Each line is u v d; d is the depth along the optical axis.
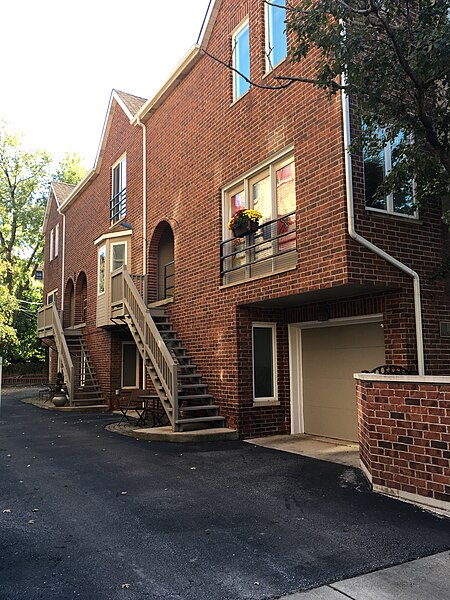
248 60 10.46
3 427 12.36
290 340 10.52
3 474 7.18
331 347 9.83
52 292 25.70
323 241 7.98
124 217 16.70
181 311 12.42
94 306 18.59
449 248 8.57
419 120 6.32
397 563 4.01
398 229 8.09
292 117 8.87
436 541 4.44
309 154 8.41
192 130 12.33
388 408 5.80
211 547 4.36
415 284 8.02
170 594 3.52
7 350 34.50
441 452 5.18
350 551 4.24
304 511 5.32
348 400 9.39
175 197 13.05
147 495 6.00
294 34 8.83
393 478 5.73
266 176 9.82
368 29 6.26
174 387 10.09
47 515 5.29
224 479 6.72
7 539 4.60
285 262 8.99
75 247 21.83
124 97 17.28
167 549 4.33
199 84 12.12
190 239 12.19
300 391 10.50
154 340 11.20
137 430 10.34
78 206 21.75
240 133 10.40
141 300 12.16
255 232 9.91
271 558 4.12
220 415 10.51
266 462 7.74
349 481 6.50
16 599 3.45
